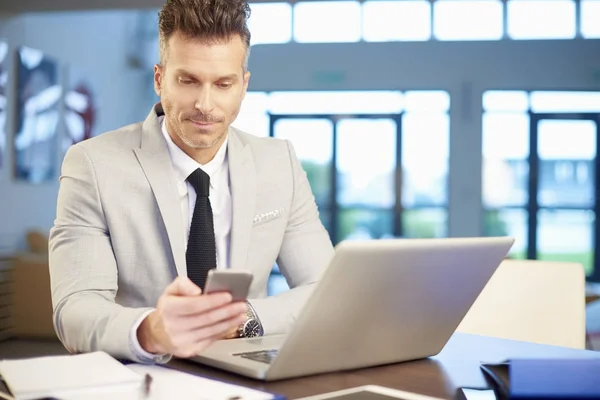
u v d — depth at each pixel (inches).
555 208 411.8
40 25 337.1
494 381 47.4
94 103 394.6
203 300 41.8
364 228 428.1
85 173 62.9
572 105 412.5
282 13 434.0
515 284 81.8
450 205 421.4
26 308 231.8
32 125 328.2
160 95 63.2
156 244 63.7
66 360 45.5
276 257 71.7
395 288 46.1
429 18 422.0
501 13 416.8
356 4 427.2
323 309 43.3
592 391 37.8
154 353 47.5
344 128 429.1
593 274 406.9
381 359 50.9
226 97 58.5
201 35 56.4
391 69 426.0
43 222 343.0
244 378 46.3
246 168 68.7
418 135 424.5
